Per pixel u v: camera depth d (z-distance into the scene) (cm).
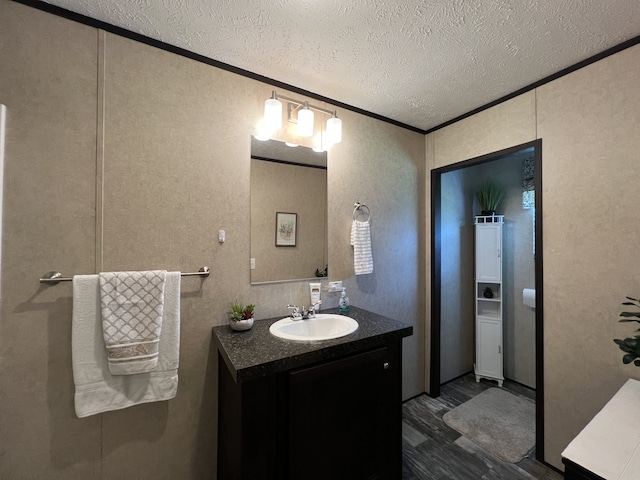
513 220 282
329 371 133
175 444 150
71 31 129
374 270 226
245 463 118
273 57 159
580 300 160
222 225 163
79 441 130
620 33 138
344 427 140
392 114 227
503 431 204
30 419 123
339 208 208
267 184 178
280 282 182
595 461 90
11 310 120
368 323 169
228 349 129
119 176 138
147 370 131
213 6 124
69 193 129
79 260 131
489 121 208
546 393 172
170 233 150
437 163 247
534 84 182
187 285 154
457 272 285
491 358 274
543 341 175
